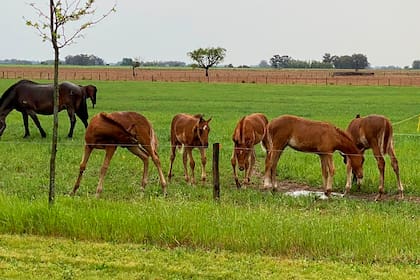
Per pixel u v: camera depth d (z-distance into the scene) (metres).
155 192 15.16
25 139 25.44
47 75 118.12
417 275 8.88
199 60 135.12
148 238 10.39
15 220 10.84
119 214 10.84
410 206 14.05
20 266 9.07
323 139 15.22
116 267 9.09
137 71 159.25
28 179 16.23
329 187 14.99
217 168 13.11
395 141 24.92
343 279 8.70
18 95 25.22
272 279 8.68
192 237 10.21
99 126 14.26
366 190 15.83
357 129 15.74
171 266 9.16
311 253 9.84
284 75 146.62
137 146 14.84
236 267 9.15
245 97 65.06
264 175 16.72
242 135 16.33
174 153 17.09
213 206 11.84
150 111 45.03
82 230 10.51
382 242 9.97
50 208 11.05
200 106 51.16
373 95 71.38
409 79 126.12
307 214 12.13
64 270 8.95
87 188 15.31
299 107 51.16
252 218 10.70
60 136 26.97
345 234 10.11
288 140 15.50
